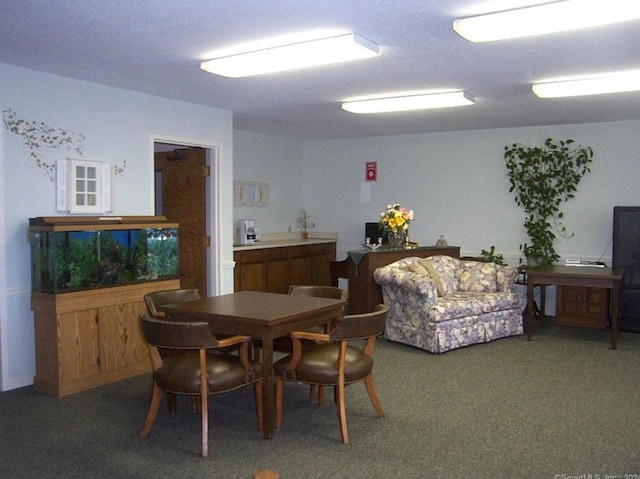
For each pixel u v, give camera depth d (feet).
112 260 14.10
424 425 11.39
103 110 14.97
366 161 26.25
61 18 9.72
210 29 10.32
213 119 18.37
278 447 10.37
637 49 11.50
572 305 20.77
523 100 16.98
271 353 10.53
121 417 11.88
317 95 16.34
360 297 19.93
